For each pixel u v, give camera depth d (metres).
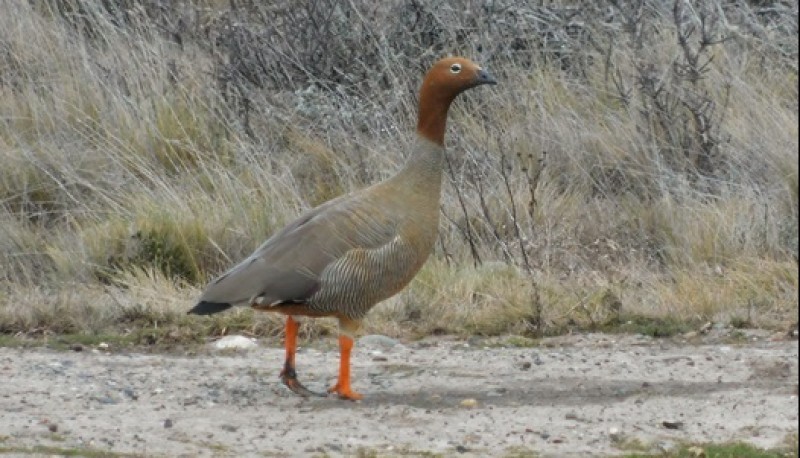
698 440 10.38
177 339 13.66
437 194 11.43
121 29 19.73
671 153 17.62
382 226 11.12
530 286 14.50
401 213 11.22
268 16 20.16
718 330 13.72
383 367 12.62
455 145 18.05
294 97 18.88
